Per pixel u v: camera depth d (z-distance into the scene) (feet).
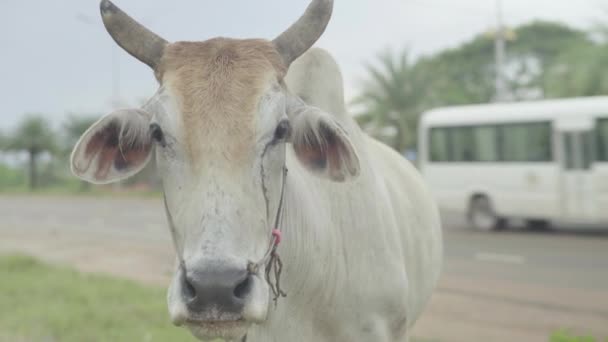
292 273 8.16
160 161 6.93
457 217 52.70
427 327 18.40
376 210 9.41
